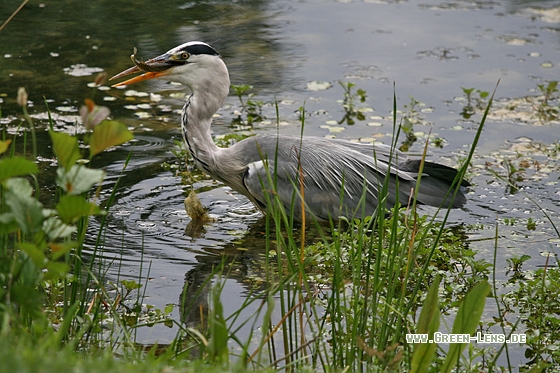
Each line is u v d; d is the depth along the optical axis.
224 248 11.10
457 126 15.79
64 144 5.74
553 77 18.36
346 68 18.81
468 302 6.82
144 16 21.70
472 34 21.23
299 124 15.64
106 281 9.84
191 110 12.47
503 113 16.47
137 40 19.70
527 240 11.53
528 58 19.56
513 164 14.12
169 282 9.99
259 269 10.46
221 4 23.34
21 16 20.98
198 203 11.97
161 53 18.72
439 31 21.47
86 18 21.20
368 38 20.88
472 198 12.99
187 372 5.62
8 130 14.48
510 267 10.70
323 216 12.19
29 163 5.75
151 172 13.68
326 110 16.39
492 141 15.18
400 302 7.81
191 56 12.33
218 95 12.46
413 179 12.19
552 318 8.70
